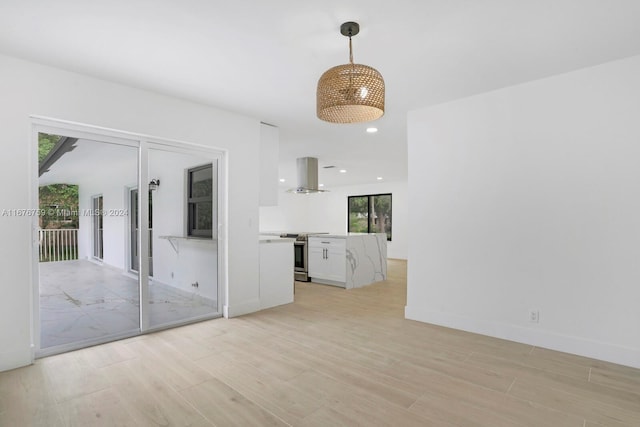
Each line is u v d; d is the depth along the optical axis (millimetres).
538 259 3051
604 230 2742
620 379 2398
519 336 3133
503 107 3248
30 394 2174
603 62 2736
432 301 3705
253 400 2115
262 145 4398
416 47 2479
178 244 3604
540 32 2283
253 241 4156
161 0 1920
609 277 2719
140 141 3320
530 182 3096
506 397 2158
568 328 2895
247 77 2986
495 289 3283
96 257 3078
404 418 1930
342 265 5812
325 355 2816
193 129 3598
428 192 3736
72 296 2963
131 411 1990
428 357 2783
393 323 3707
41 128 2779
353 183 10930
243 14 2062
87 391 2215
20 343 2584
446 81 3090
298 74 2928
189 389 2244
